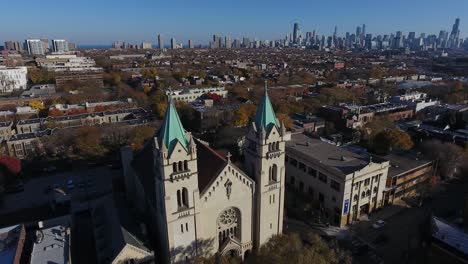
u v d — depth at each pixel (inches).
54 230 2913.4
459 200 4261.8
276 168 2871.6
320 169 3882.9
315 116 7564.0
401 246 3353.8
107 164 5324.8
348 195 3646.7
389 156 4724.4
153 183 2795.3
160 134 2352.4
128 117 7568.9
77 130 6018.7
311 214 3914.9
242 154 4842.5
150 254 2504.9
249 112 7140.8
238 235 2933.1
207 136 6225.4
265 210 2930.6
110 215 2925.7
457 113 6619.1
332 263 2637.8
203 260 2564.0
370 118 7436.0
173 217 2448.3
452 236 3016.7
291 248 2541.8
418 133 5915.4
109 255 2502.5
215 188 2605.8
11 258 2586.1
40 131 6309.1
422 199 4237.2
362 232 3614.7
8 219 3454.7
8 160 4783.5
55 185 4571.9
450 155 4714.6
